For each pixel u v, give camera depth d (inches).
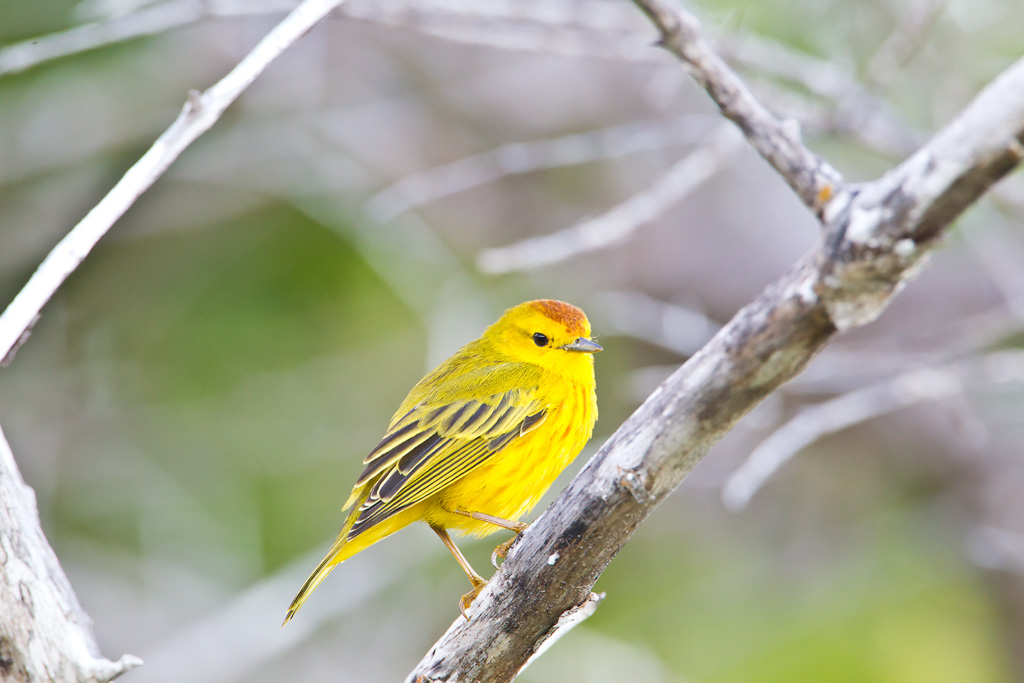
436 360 479.5
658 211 386.3
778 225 591.8
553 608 217.3
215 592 482.3
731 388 187.3
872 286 170.6
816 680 457.7
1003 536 478.3
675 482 201.2
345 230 512.1
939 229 165.0
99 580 483.8
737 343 184.4
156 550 488.4
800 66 414.6
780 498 555.2
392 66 596.1
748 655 467.8
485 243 603.2
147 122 526.3
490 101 606.5
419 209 595.8
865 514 547.5
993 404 528.7
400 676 483.8
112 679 196.9
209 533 490.6
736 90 183.3
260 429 512.1
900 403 401.1
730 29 390.3
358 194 526.0
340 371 523.5
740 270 585.9
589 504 205.8
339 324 525.3
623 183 604.1
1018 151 156.8
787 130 182.2
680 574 511.2
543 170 605.6
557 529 210.1
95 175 524.1
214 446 507.5
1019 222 471.2
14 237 514.6
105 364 517.7
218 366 516.7
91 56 509.7
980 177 159.9
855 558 514.3
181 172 522.9
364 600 480.1
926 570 499.5
